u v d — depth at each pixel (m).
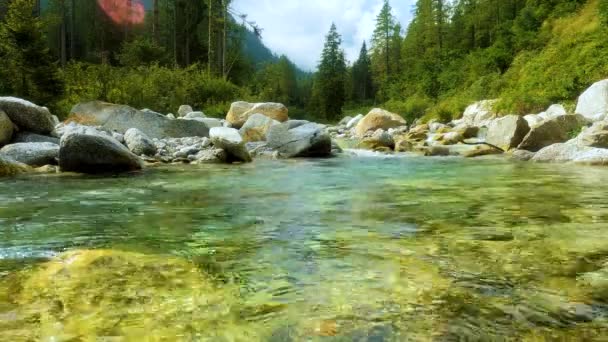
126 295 1.99
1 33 18.05
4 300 1.93
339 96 61.44
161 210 4.10
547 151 9.38
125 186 5.77
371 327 1.69
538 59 25.44
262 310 1.85
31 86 18.12
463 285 2.11
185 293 2.03
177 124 12.78
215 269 2.37
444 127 18.30
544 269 2.32
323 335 1.64
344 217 3.72
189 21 42.06
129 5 46.78
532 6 34.94
